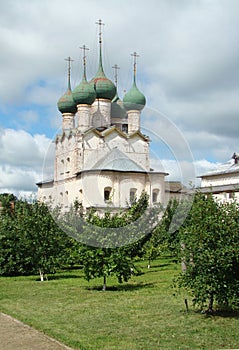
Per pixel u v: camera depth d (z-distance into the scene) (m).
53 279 19.78
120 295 13.76
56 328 9.32
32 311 11.34
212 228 10.14
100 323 9.77
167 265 24.81
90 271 15.09
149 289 14.91
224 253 9.80
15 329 9.38
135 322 9.80
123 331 9.02
